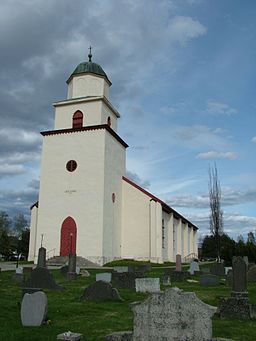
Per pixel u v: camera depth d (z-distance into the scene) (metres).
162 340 6.28
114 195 35.28
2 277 19.89
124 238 36.16
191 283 18.48
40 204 33.94
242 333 8.19
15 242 66.94
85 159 33.84
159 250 34.84
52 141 35.22
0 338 7.52
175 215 44.25
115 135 36.22
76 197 33.19
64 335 6.71
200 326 6.14
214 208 47.84
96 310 10.55
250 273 20.27
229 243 49.09
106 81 37.84
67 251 32.22
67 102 36.09
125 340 6.52
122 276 15.96
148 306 6.43
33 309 8.69
